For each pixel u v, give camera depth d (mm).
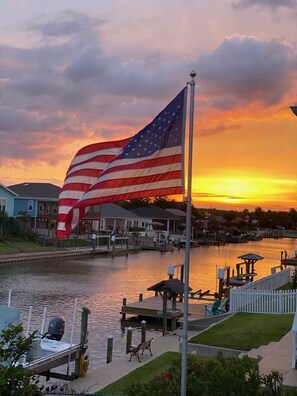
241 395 7469
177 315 29188
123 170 11398
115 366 19672
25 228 73062
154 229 123500
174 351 20906
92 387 17125
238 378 7582
